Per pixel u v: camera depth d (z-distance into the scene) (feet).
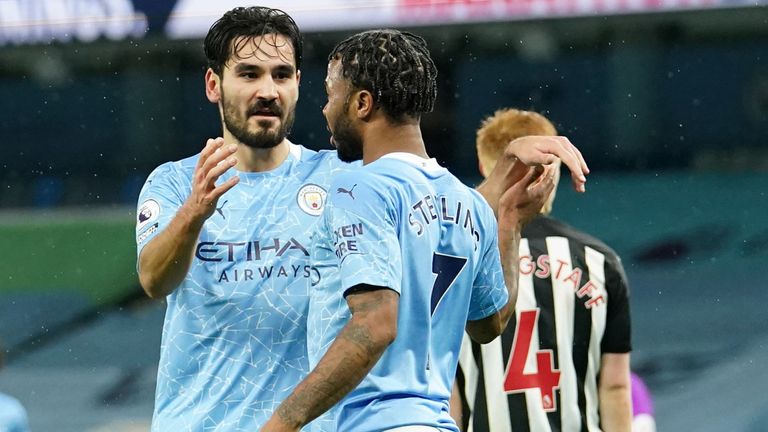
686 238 156.04
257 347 42.37
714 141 175.42
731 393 132.26
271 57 41.86
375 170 34.45
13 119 186.50
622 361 49.03
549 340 48.29
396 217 33.86
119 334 153.07
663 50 174.81
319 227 35.06
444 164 174.70
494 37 154.92
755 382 132.98
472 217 36.27
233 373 42.32
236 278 42.37
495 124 50.67
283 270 42.60
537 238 48.78
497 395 48.24
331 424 41.27
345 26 103.91
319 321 35.04
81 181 179.73
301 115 177.88
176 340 42.70
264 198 43.24
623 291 48.78
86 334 153.38
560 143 39.04
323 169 44.27
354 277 32.83
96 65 170.81
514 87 177.58
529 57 173.37
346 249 33.19
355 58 35.17
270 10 42.60
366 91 35.12
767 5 104.17
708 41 167.02
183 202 42.83
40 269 157.69
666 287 150.71
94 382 145.07
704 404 131.13
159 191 42.68
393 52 35.06
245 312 42.32
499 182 40.68
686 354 139.44
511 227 40.42
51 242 158.10
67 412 139.33
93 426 135.95
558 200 161.48
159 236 39.32
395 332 32.68
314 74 176.04
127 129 184.96
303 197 43.45
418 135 35.86
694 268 152.66
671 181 162.50
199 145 183.21
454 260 35.32
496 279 37.73
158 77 180.14
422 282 34.17
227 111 42.45
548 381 48.39
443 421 34.60
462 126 175.73
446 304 35.29
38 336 153.58
